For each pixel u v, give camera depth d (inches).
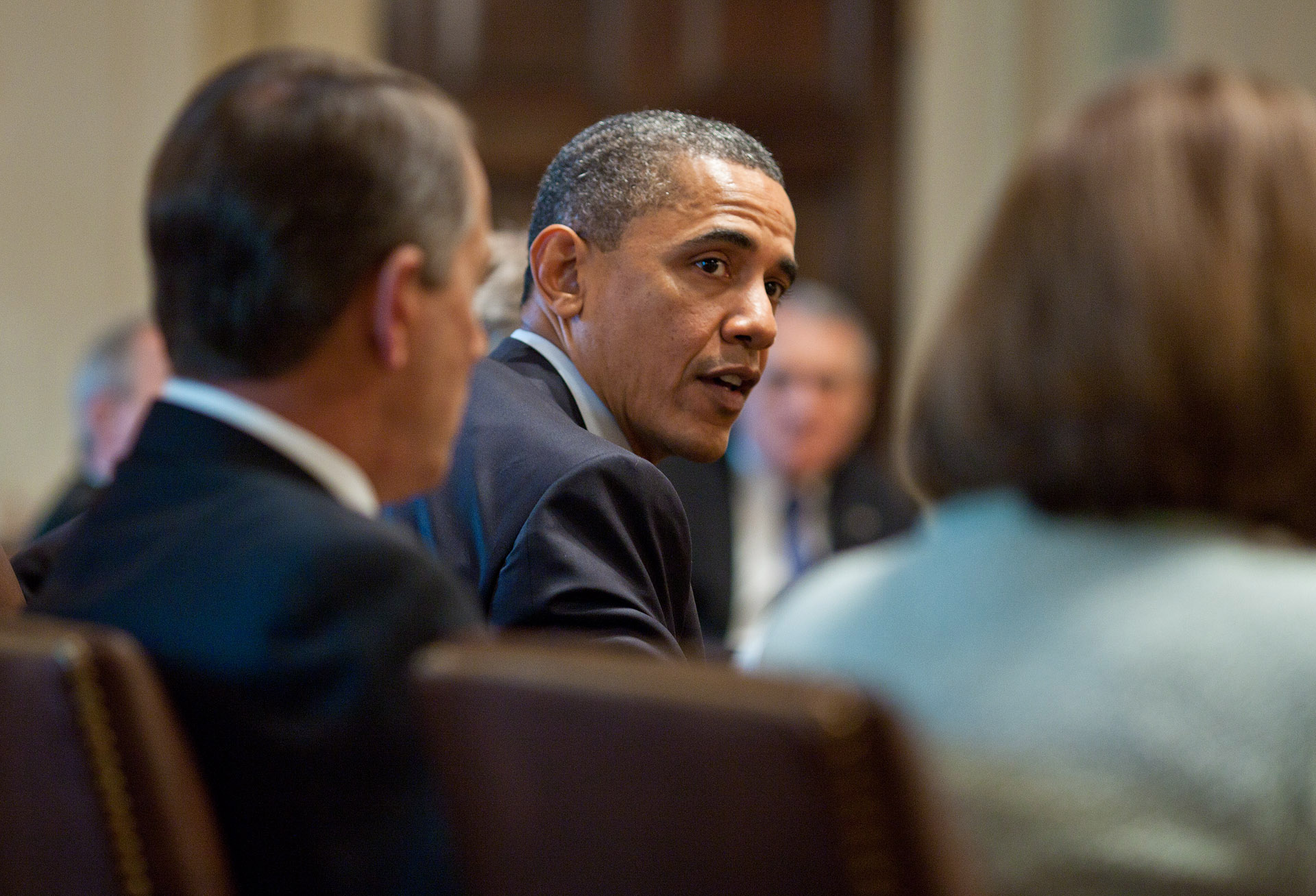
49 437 845.2
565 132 949.2
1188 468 156.7
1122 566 155.4
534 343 285.7
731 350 277.9
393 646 171.5
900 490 662.5
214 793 173.0
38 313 847.1
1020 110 903.1
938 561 165.6
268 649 169.6
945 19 917.8
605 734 148.0
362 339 184.5
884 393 945.5
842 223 952.9
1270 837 142.9
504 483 252.2
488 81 951.0
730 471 644.7
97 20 856.3
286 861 171.0
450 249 187.9
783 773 135.9
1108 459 157.1
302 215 178.5
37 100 850.8
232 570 174.9
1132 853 145.0
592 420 280.5
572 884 154.0
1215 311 155.3
